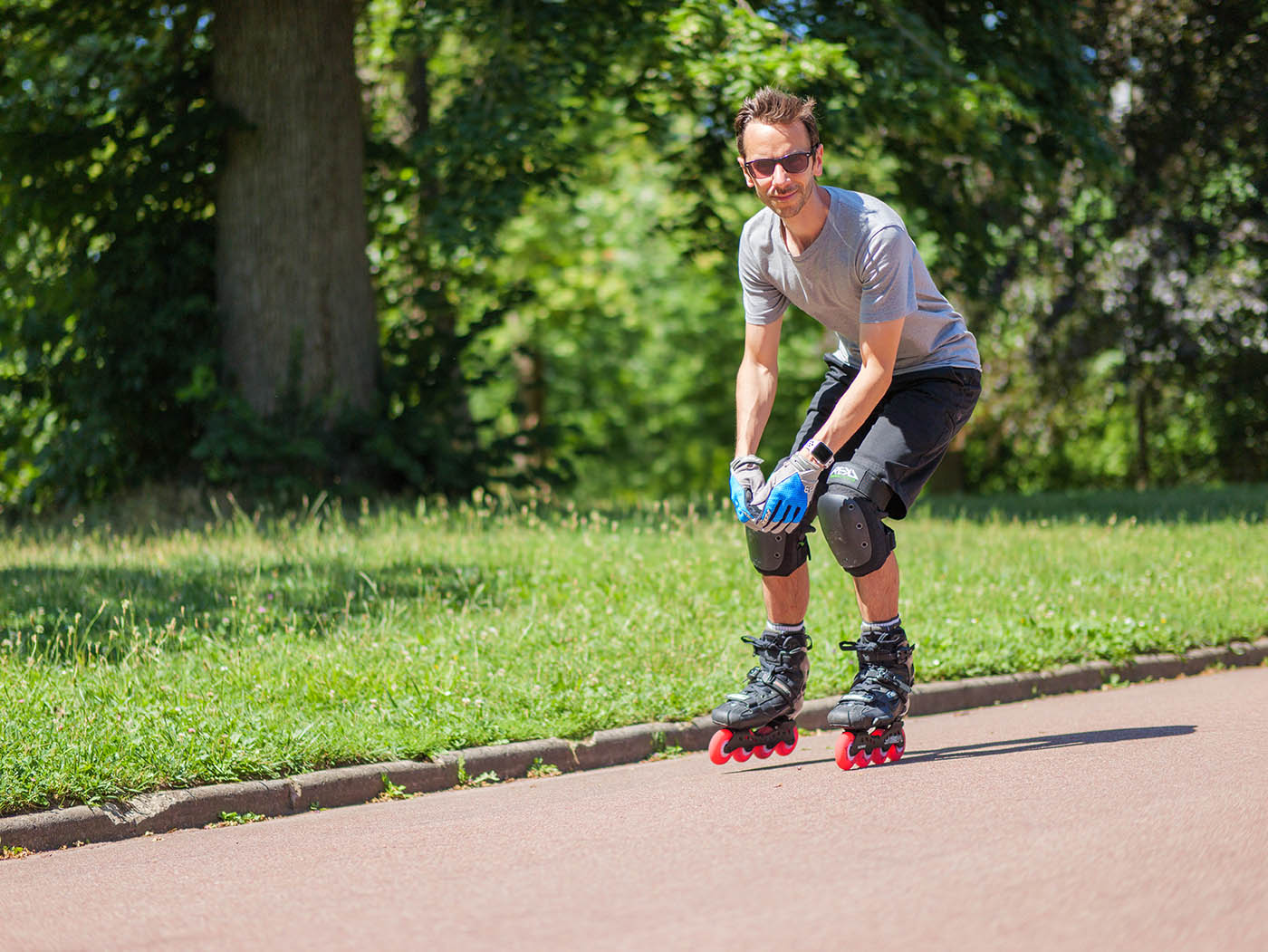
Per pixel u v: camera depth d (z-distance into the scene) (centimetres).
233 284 1358
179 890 390
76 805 489
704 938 306
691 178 1647
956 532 1142
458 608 800
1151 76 1838
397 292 1666
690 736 622
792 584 512
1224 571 964
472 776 565
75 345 1395
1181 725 571
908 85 1263
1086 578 923
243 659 668
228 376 1358
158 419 1417
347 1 1375
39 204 1407
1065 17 1476
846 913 317
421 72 1728
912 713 683
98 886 404
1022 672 731
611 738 600
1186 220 1902
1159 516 1315
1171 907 314
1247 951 285
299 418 1319
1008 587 888
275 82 1336
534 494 1434
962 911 314
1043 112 1422
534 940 314
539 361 2911
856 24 1304
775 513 473
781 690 516
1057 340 1998
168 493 1308
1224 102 1820
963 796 435
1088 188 1805
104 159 1420
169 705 589
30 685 607
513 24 1341
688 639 732
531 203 1495
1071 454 2175
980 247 1623
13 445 1472
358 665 662
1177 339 1948
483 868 387
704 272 2428
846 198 461
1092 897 322
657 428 3356
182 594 825
